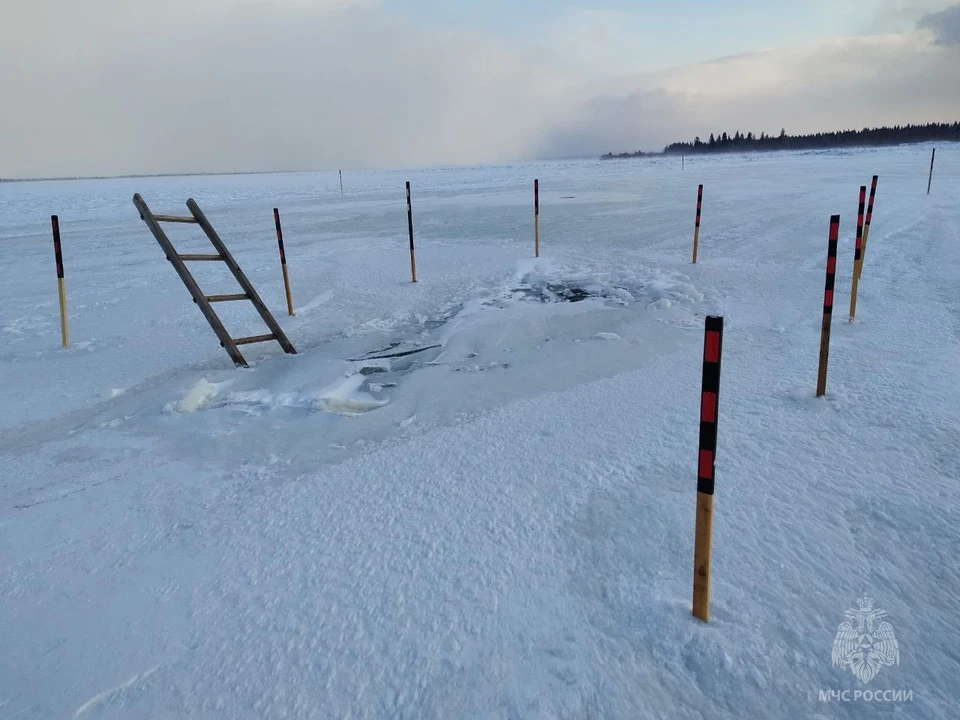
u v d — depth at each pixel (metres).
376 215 20.72
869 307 7.04
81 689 2.17
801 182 26.09
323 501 3.36
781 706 1.93
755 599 2.37
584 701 1.96
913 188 21.11
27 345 7.21
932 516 2.86
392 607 2.45
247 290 6.48
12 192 49.44
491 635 2.27
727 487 3.17
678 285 8.27
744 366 5.21
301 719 1.97
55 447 4.35
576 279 9.32
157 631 2.43
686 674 2.05
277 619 2.44
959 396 4.24
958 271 8.77
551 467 3.52
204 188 49.00
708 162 67.69
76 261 13.71
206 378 5.49
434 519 3.07
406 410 4.67
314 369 5.46
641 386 4.83
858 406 4.15
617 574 2.55
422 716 1.95
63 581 2.80
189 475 3.81
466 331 6.73
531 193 27.48
